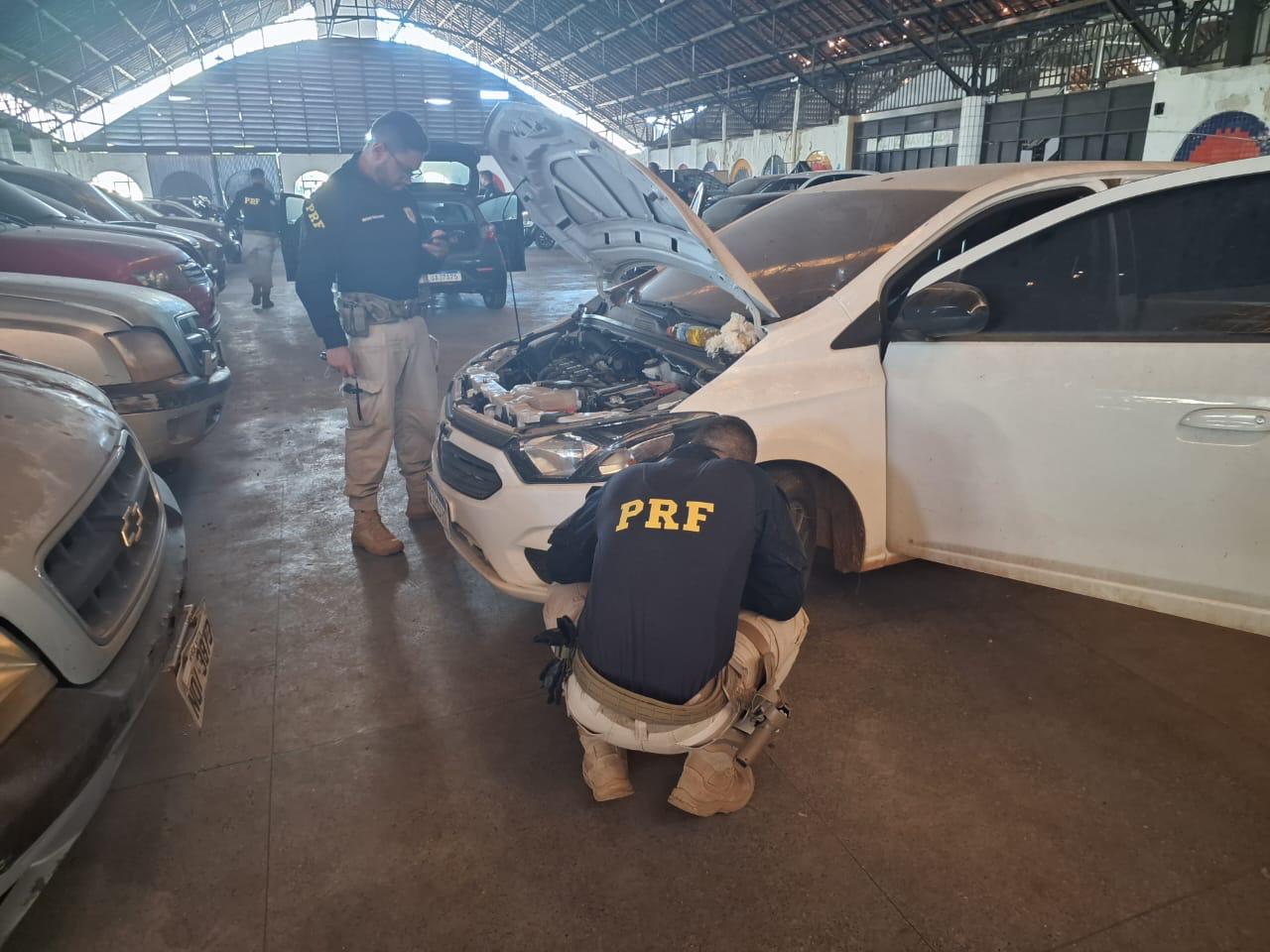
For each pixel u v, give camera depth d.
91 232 5.78
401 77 35.78
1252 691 2.55
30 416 1.94
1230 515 2.21
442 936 1.77
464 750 2.36
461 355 7.86
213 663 2.79
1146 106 15.51
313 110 35.16
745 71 25.86
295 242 10.48
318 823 2.08
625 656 1.83
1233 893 1.85
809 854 1.97
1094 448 2.40
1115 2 13.63
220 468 4.77
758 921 1.79
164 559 2.15
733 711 1.93
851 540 2.94
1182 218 2.32
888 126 21.91
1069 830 2.03
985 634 2.89
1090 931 1.76
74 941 1.76
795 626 2.12
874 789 2.18
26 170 8.98
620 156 2.62
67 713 1.52
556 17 28.00
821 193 3.61
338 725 2.47
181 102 33.56
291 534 3.85
